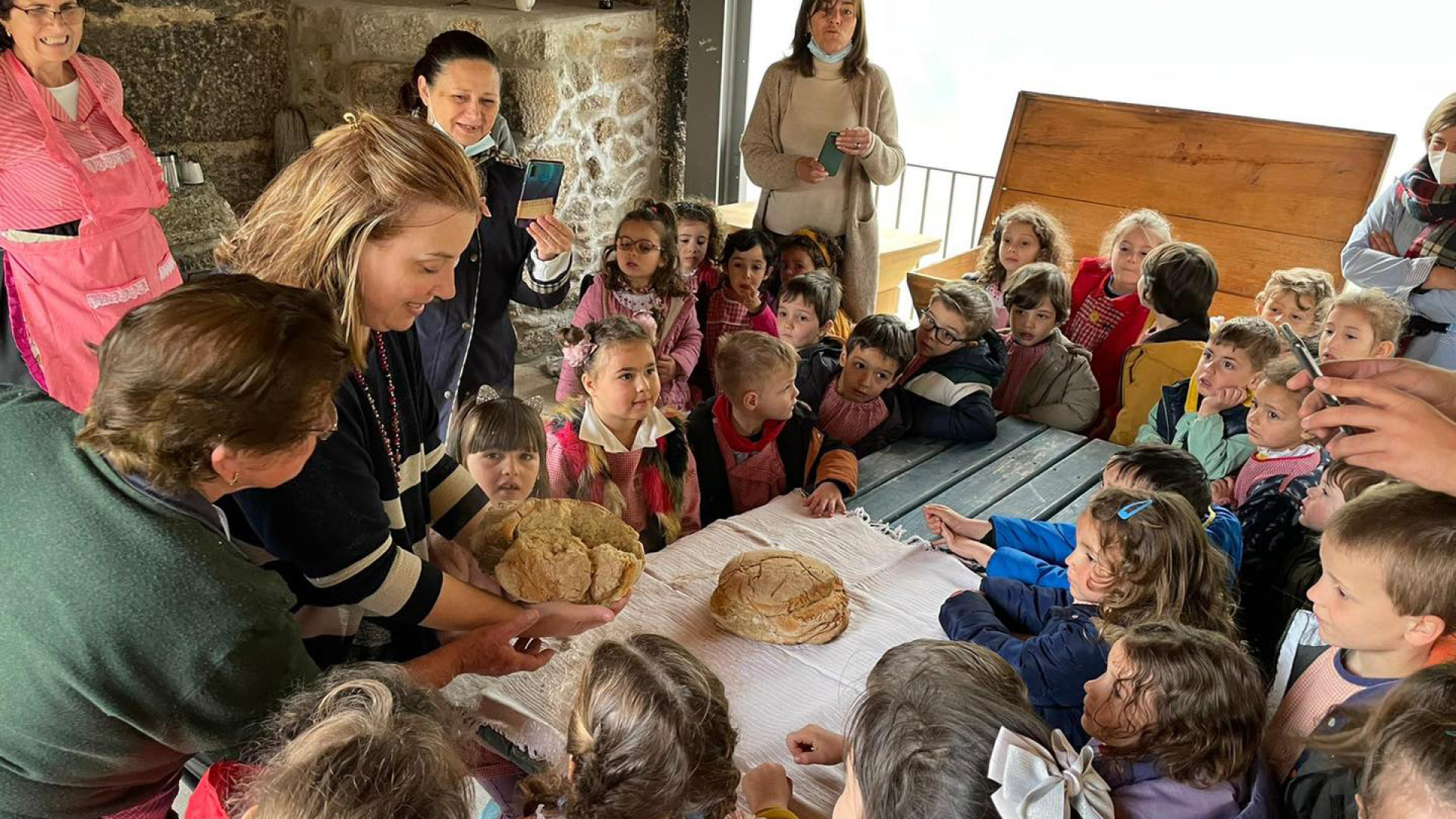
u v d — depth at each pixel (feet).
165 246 10.03
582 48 14.65
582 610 5.14
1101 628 5.18
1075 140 14.88
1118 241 11.55
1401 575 4.07
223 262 4.49
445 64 8.53
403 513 4.94
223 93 13.80
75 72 8.94
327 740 3.05
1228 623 5.24
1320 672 4.78
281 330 3.36
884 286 15.29
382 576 4.48
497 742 4.90
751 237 11.55
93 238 9.05
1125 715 4.20
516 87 14.11
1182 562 5.06
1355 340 8.63
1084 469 8.79
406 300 4.32
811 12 12.64
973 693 3.40
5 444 3.51
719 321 11.87
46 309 9.09
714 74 15.92
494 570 5.39
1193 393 9.13
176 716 3.44
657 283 10.87
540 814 3.79
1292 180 13.46
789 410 7.98
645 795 3.36
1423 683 3.30
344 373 3.65
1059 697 5.24
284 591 3.71
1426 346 10.34
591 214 15.85
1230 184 13.85
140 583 3.28
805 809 4.62
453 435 6.71
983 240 14.32
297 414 3.42
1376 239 10.66
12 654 3.34
